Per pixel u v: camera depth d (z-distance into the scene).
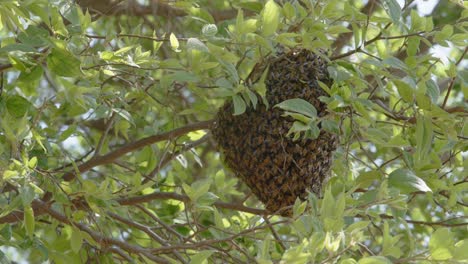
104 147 6.94
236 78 5.10
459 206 5.90
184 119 7.85
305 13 5.38
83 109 5.89
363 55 6.25
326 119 5.12
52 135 6.20
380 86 5.19
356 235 4.56
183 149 6.71
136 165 6.92
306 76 5.31
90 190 5.32
